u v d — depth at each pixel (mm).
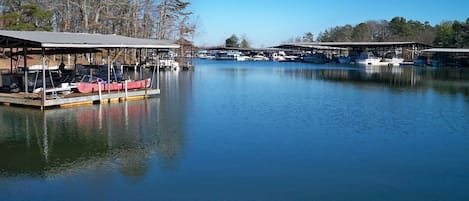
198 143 12008
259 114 17125
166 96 22688
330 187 8625
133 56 49250
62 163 10023
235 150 11289
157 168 9672
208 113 17156
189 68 52312
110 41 19453
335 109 18766
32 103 16812
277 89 28016
